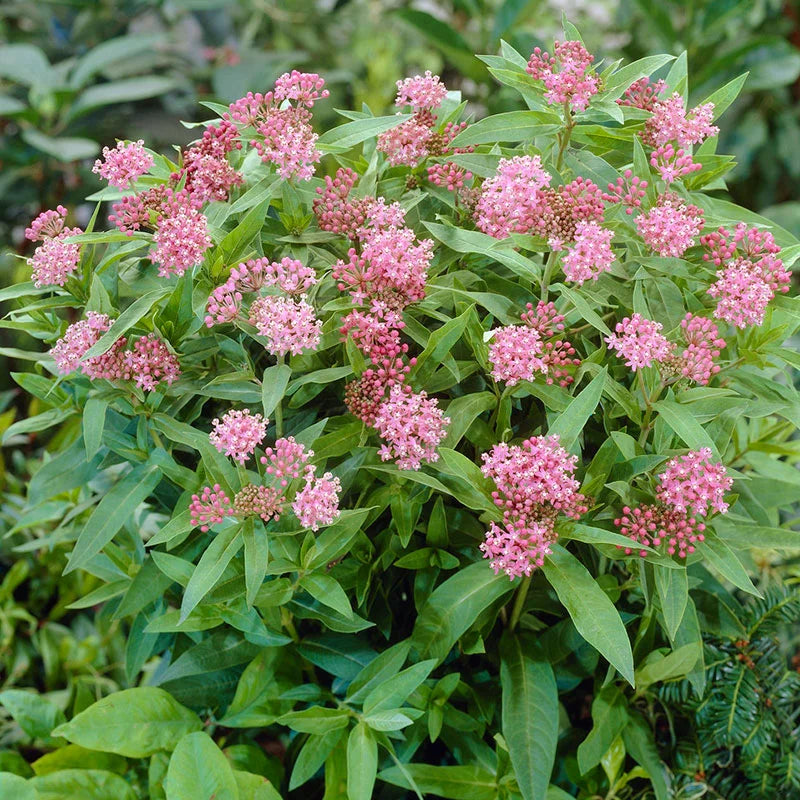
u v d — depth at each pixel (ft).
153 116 5.75
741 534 2.20
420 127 2.33
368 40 6.16
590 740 2.30
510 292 2.30
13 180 5.31
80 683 2.92
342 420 2.20
